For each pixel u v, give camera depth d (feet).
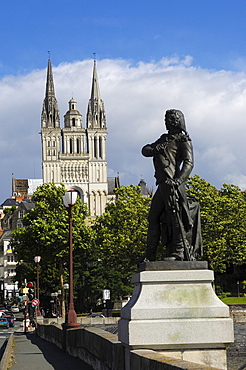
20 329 221.46
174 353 30.09
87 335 57.31
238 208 236.02
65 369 55.77
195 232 33.78
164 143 33.81
